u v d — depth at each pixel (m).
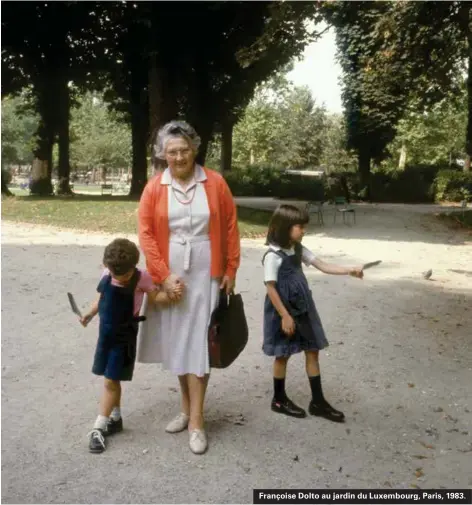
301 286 4.33
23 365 5.34
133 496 3.23
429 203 33.03
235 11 22.02
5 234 15.88
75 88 37.44
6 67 29.88
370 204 30.48
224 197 3.92
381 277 10.62
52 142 33.06
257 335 6.60
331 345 6.28
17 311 7.25
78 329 6.55
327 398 4.80
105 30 28.47
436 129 50.47
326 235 17.89
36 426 4.08
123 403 4.54
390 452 3.88
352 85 32.34
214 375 5.28
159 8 21.64
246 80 26.05
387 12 13.16
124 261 3.71
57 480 3.38
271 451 3.81
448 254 14.30
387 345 6.36
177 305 3.84
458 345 6.45
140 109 29.53
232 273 3.95
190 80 23.64
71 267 10.46
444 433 4.21
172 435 4.00
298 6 16.02
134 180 30.03
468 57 13.19
